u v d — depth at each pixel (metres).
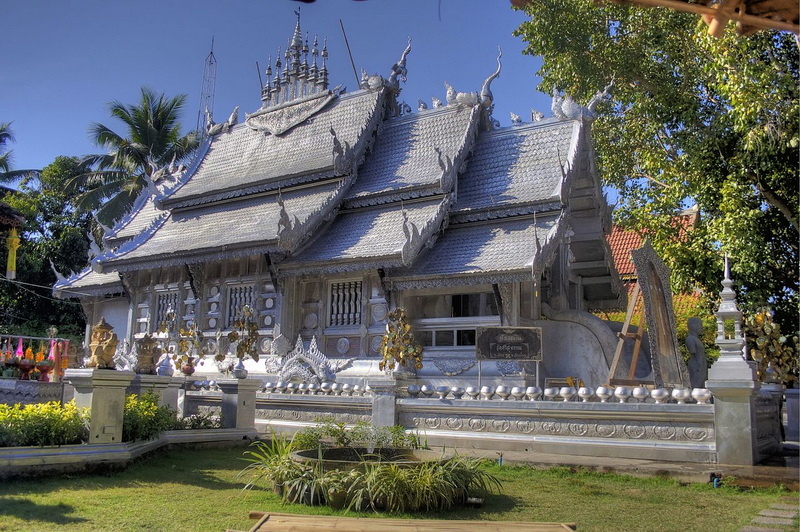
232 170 24.73
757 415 12.12
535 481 10.20
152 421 11.84
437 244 19.20
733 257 21.52
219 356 20.39
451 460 8.80
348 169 21.19
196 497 8.63
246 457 12.22
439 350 18.25
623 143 26.67
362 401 14.79
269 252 19.52
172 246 22.31
